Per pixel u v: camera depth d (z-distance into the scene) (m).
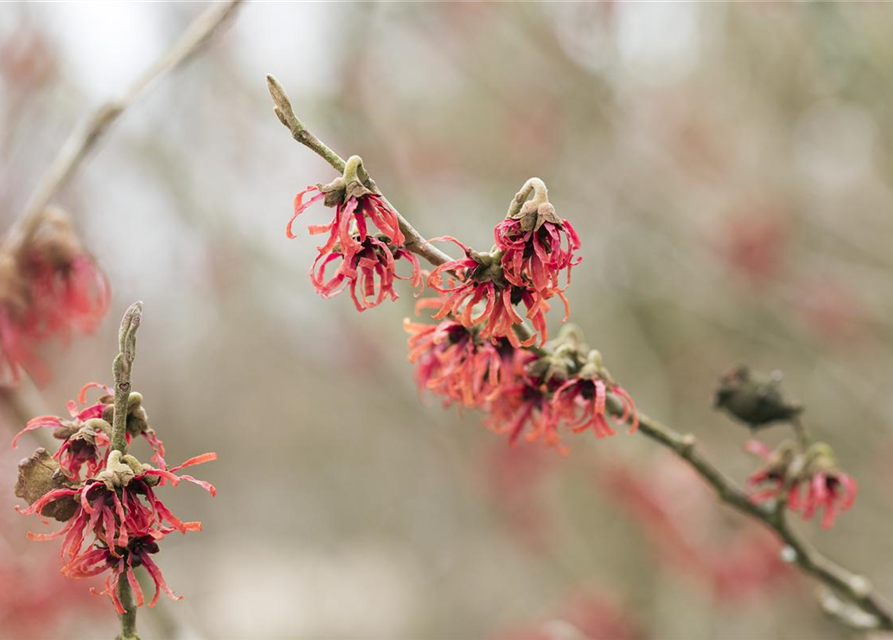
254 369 12.17
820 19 5.58
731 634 6.43
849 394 6.55
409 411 7.09
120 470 1.36
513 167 6.63
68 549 1.38
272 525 14.78
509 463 6.77
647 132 6.43
